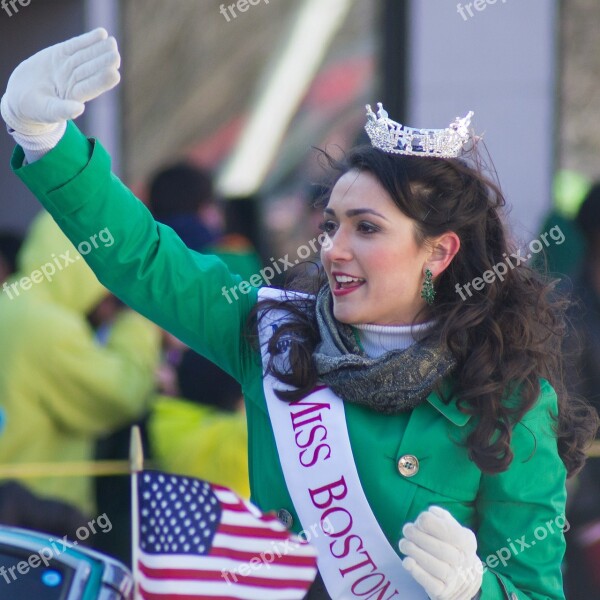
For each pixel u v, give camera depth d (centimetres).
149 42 2572
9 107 976
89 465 1639
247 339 1053
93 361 1639
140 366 1683
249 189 2519
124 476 1642
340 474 998
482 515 1003
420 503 992
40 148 993
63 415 1639
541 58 2364
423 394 992
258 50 2550
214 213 2061
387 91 2428
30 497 1478
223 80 2567
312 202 1155
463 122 1028
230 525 977
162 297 1045
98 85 950
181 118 2572
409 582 991
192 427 1639
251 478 1052
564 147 2375
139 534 973
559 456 1041
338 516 998
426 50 2389
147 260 1036
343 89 2477
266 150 2522
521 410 985
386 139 1009
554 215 1814
